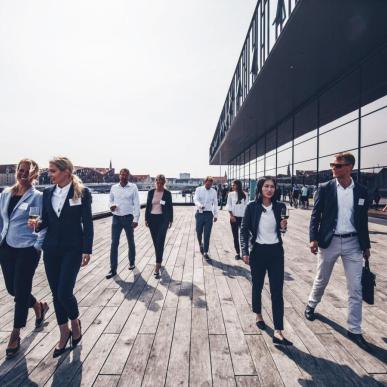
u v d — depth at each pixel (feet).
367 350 8.64
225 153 119.75
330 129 46.52
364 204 9.34
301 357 8.31
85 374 7.57
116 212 16.90
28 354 8.55
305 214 50.65
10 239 8.93
